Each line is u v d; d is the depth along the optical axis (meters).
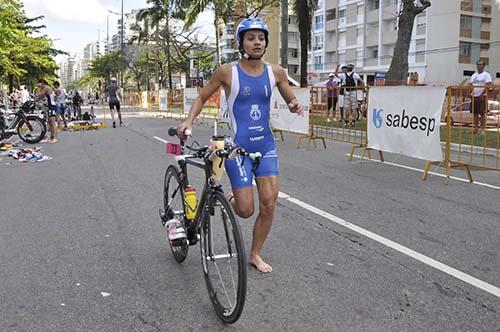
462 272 4.20
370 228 5.43
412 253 4.65
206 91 3.79
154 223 5.70
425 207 6.30
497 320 3.36
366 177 8.30
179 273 4.22
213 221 3.46
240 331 3.24
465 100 9.18
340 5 64.31
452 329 3.24
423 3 16.53
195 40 52.97
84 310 3.57
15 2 30.34
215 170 3.45
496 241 4.99
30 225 5.70
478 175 8.45
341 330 3.23
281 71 3.88
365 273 4.18
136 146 12.89
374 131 9.47
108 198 6.96
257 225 4.15
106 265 4.43
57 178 8.55
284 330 3.24
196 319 3.42
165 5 44.56
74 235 5.30
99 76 87.75
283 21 22.94
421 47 52.66
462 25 52.03
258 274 4.16
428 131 7.94
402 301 3.65
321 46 68.06
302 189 7.36
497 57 54.25
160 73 60.53
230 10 29.89
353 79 16.08
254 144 3.82
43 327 3.33
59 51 51.41
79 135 16.34
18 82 46.59
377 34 59.06
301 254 4.63
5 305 3.66
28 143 13.95
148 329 3.29
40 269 4.35
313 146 12.51
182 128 3.63
